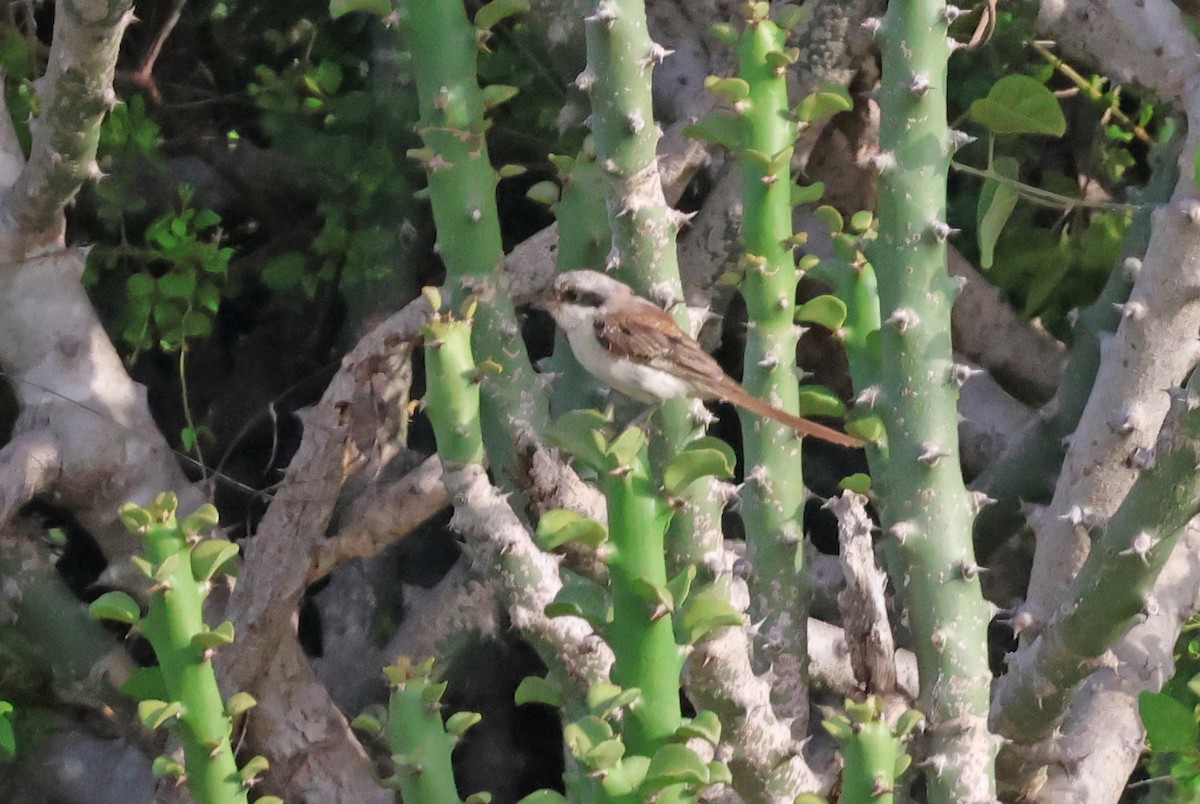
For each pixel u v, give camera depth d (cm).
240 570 1064
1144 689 966
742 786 711
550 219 1477
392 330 1015
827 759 1080
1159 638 976
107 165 1316
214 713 618
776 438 792
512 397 775
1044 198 1260
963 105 1377
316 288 1451
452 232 773
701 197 1284
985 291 1316
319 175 1370
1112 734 948
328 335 1509
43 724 1176
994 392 1295
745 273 787
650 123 721
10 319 1060
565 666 731
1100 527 885
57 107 951
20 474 1033
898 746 617
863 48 1066
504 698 1330
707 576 724
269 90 1387
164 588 598
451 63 763
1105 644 779
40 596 1077
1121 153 1432
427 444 1459
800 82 1079
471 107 768
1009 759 879
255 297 1525
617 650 555
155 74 1503
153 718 597
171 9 1446
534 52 1352
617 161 721
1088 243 1388
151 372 1469
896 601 867
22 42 1295
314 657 1325
